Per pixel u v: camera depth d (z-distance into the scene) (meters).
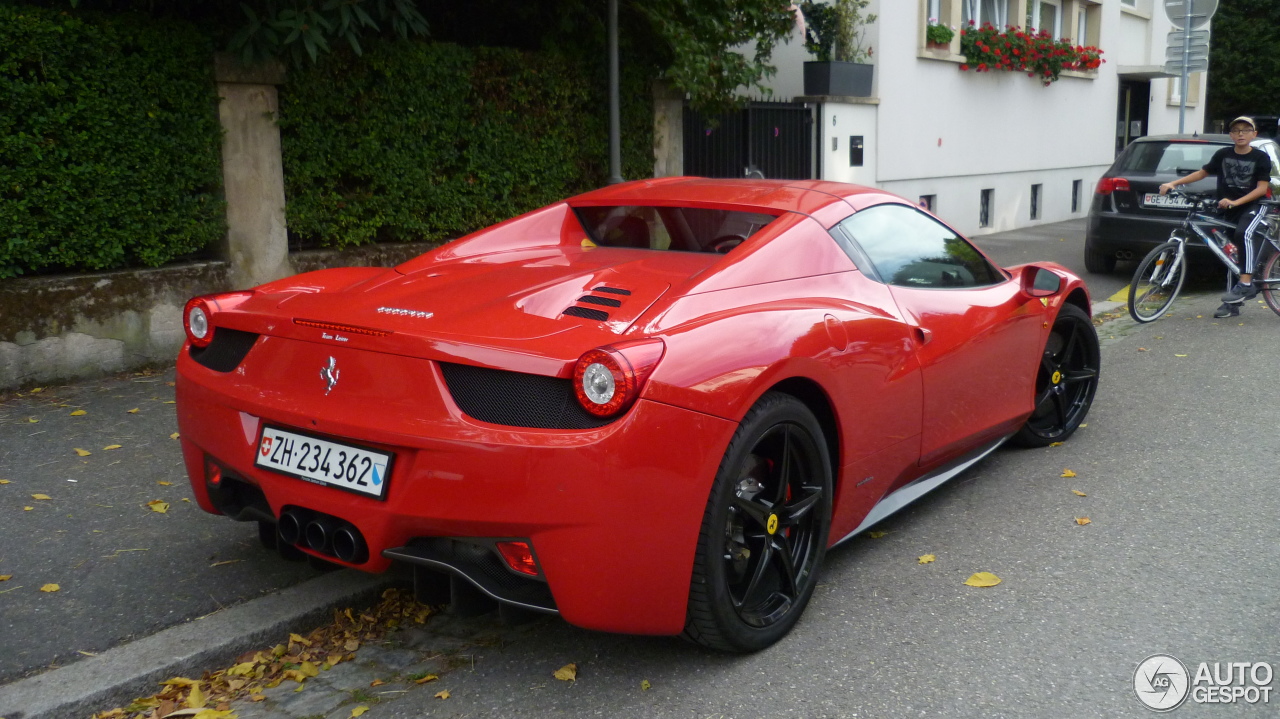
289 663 2.97
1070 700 2.71
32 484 4.24
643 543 2.53
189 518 3.93
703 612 2.73
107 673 2.79
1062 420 5.07
